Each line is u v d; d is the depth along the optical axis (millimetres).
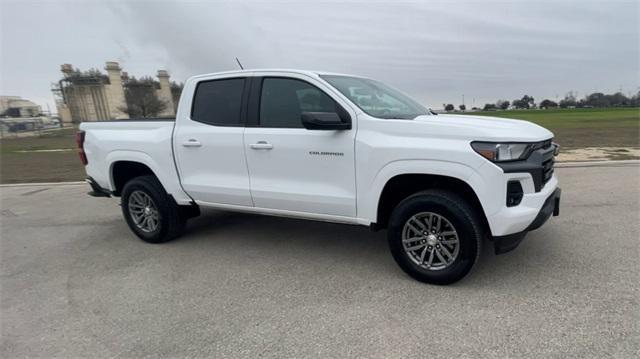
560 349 2502
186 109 4492
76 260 4492
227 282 3709
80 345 2803
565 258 3828
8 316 3268
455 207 3182
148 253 4605
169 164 4590
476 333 2711
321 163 3680
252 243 4762
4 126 56656
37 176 11453
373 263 4004
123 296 3520
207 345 2729
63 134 46969
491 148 3035
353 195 3590
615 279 3371
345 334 2783
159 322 3055
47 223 6176
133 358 2627
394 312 3039
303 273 3834
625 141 14156
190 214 5113
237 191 4176
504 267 3693
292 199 3879
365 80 4449
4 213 6965
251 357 2580
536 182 3139
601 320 2783
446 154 3133
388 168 3355
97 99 73688
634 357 2393
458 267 3271
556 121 30938
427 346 2602
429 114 4281
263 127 3992
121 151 4902
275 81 3965
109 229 5707
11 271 4246
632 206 5484
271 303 3271
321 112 3660
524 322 2809
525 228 3129
